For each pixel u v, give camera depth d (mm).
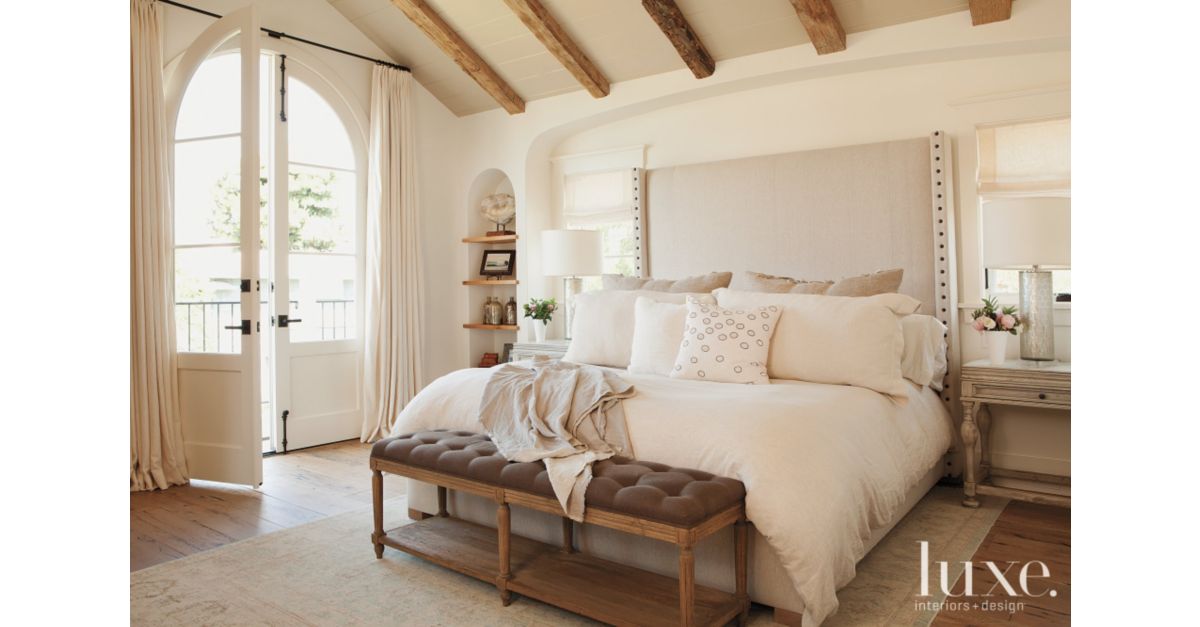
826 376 3014
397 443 2836
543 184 5668
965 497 3480
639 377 3170
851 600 2402
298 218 4992
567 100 5242
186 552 2963
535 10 4324
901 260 4059
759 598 2277
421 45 5238
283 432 4867
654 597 2268
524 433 2643
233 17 3887
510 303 5855
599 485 2191
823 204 4297
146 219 3883
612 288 4316
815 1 3723
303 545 3039
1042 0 3596
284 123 4871
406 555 2928
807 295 3248
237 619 2342
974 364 3547
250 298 3830
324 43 5078
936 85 4062
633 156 5203
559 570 2506
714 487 2090
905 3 3797
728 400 2547
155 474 3918
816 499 2164
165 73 4172
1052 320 3531
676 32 4152
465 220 5914
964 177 3990
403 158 5418
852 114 4312
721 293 3557
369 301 5266
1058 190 3754
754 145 4664
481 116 5781
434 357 5766
